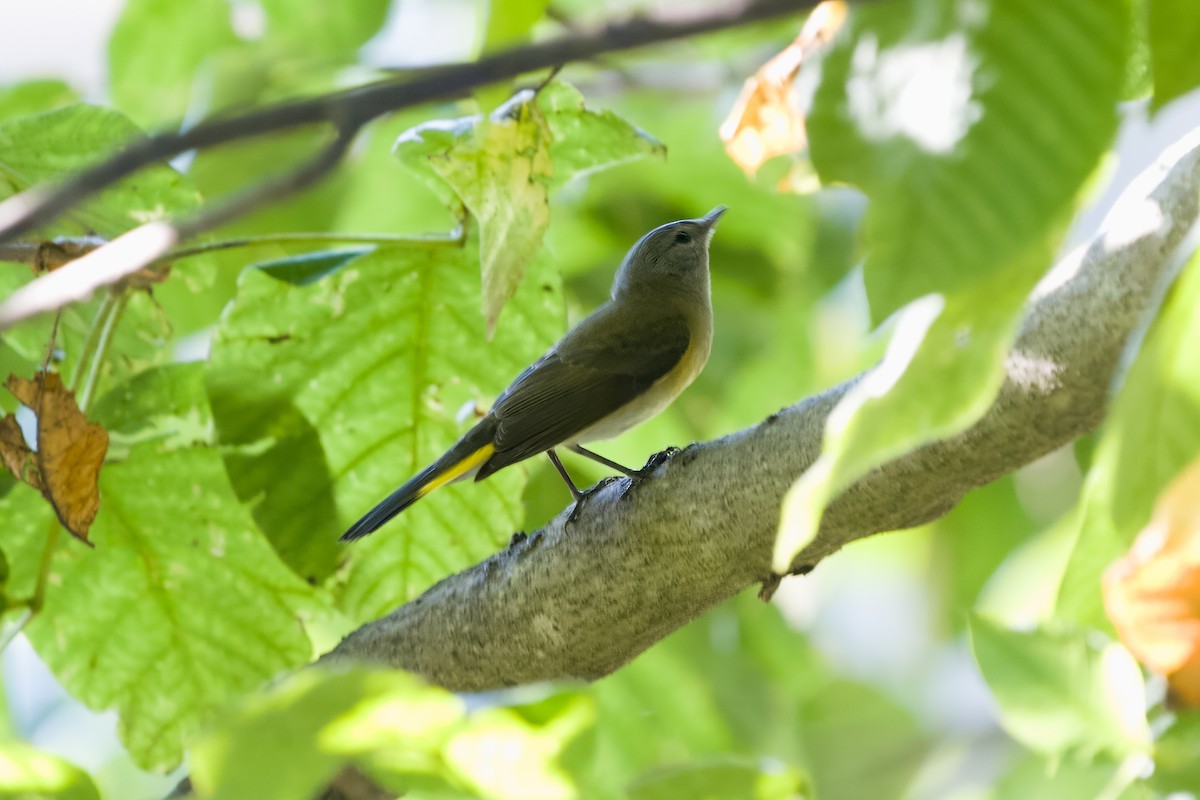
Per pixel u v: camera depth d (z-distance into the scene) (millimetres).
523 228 6438
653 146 7957
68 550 8469
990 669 5660
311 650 8766
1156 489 3285
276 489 8250
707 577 6520
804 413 6273
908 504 6004
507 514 8664
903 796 12148
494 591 6941
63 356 8781
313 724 3904
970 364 3037
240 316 8133
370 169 12906
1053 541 12359
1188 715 5367
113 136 8453
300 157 12477
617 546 6633
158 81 12703
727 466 6391
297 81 12625
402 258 8156
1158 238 5148
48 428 7344
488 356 8469
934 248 2818
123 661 8648
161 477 8469
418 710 3959
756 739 12586
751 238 13086
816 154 2955
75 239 7352
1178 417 3262
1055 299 5453
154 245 4672
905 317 3166
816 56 3047
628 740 11977
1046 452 5680
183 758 8750
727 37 11594
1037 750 5574
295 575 8391
